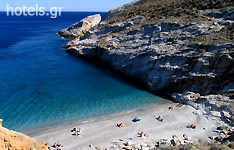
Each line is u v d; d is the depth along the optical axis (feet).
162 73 118.32
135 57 138.10
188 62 109.91
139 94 117.08
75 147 71.26
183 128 80.69
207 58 102.53
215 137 72.28
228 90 94.38
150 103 105.60
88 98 111.45
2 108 97.76
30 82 131.95
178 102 105.09
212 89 99.96
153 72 124.06
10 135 44.09
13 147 42.14
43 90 120.37
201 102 97.14
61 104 104.01
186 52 114.73
